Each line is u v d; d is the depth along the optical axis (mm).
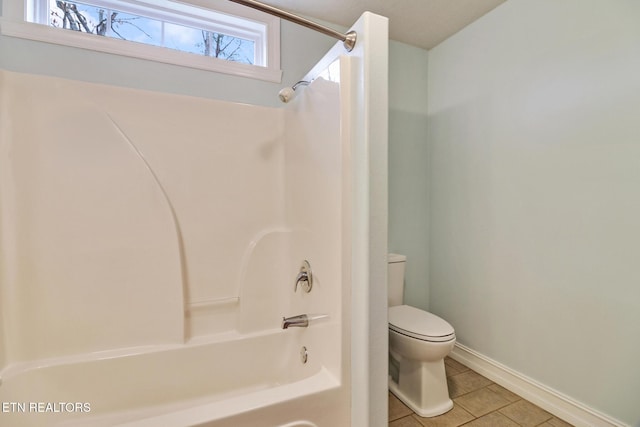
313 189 1324
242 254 1691
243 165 1694
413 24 2104
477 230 2043
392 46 2311
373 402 1032
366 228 1025
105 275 1405
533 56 1705
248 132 1706
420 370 1636
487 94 1978
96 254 1393
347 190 1079
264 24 1882
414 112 2395
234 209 1676
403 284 2094
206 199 1613
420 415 1593
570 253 1535
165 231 1502
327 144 1178
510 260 1827
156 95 1508
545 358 1641
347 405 1082
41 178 1312
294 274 1585
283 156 1768
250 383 1561
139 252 1458
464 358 2121
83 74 1469
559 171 1582
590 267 1456
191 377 1468
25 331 1283
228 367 1531
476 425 1523
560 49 1577
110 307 1413
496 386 1858
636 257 1305
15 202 1271
